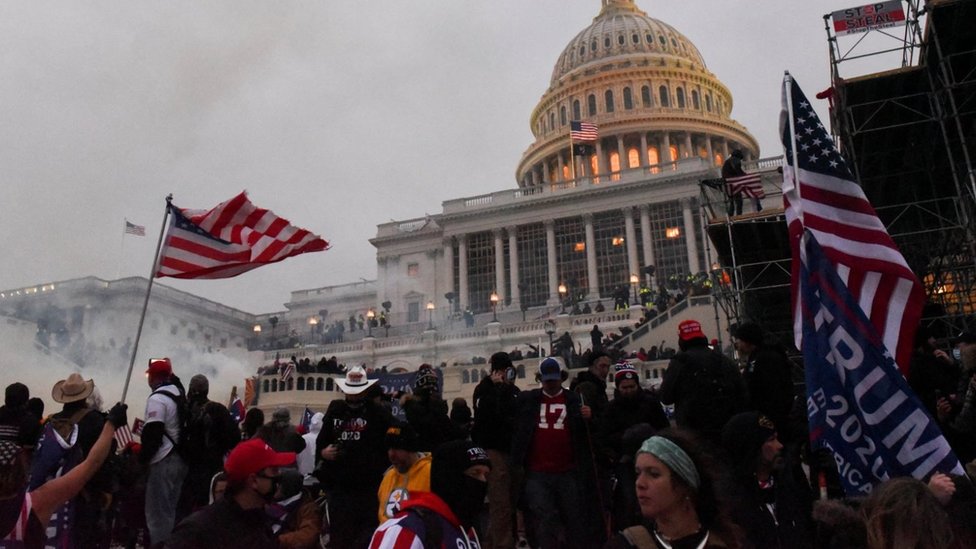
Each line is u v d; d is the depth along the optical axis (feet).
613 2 386.11
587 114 339.57
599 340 124.98
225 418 28.14
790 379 23.94
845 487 18.42
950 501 13.39
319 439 25.34
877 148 74.43
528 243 248.93
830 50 68.18
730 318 85.97
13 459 11.82
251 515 14.75
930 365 27.63
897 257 22.91
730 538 10.60
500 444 28.32
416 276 263.29
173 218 38.75
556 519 25.36
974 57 63.36
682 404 23.32
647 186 236.63
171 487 26.53
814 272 20.20
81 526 25.89
